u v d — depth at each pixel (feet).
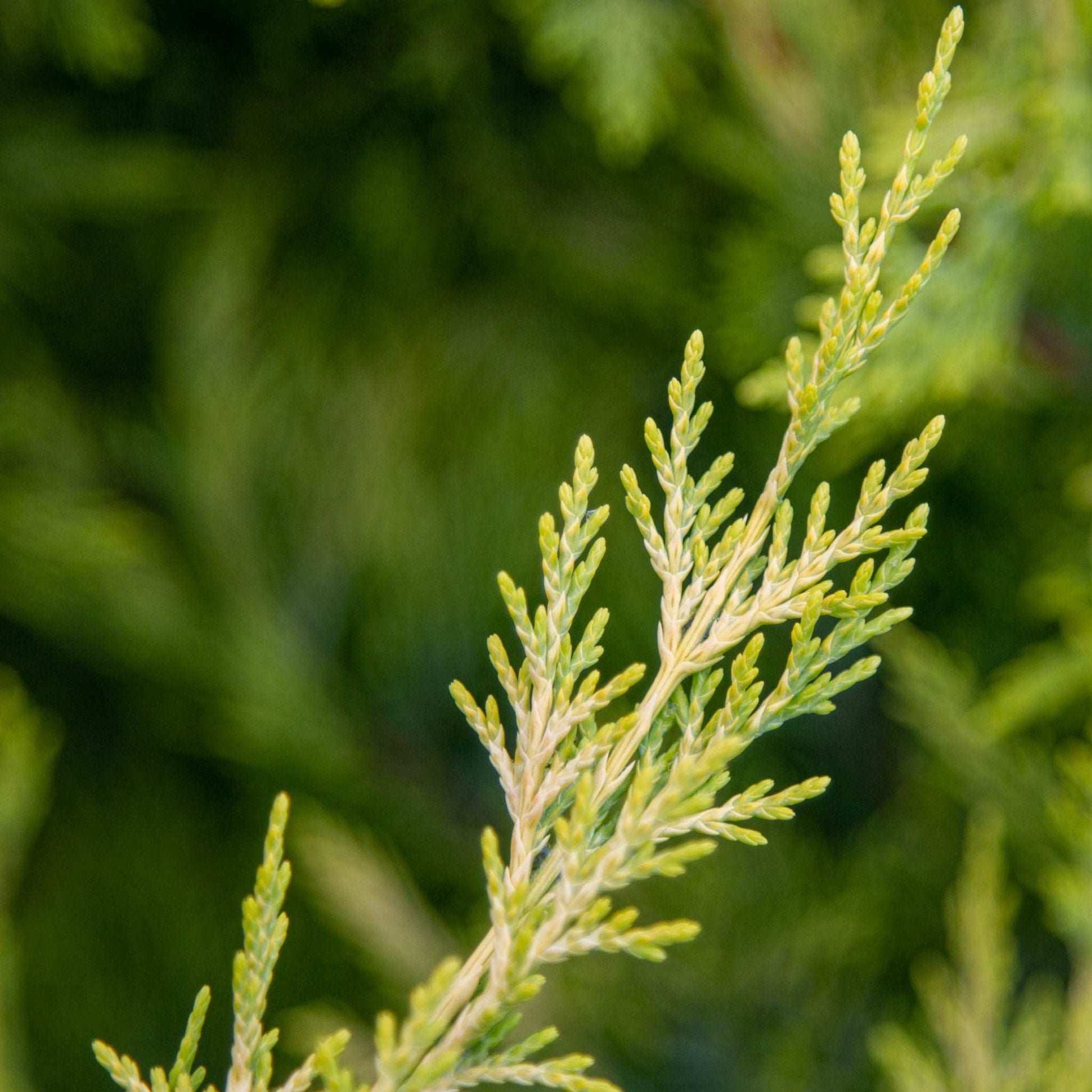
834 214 1.24
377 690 2.27
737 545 1.24
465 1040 1.18
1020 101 1.55
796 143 1.81
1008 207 1.54
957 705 1.71
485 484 2.27
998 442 1.95
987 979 1.59
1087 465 1.86
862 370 1.52
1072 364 1.73
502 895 1.18
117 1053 2.18
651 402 2.26
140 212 2.27
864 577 1.23
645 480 2.21
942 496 2.04
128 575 2.19
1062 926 1.58
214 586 2.24
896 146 1.56
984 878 1.62
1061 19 1.54
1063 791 1.72
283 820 1.22
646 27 1.85
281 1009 2.19
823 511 1.23
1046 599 1.77
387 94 2.22
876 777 2.09
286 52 2.15
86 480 2.26
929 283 1.52
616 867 1.17
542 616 1.22
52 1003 2.20
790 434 1.24
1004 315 1.54
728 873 1.88
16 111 2.18
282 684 2.18
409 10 2.10
